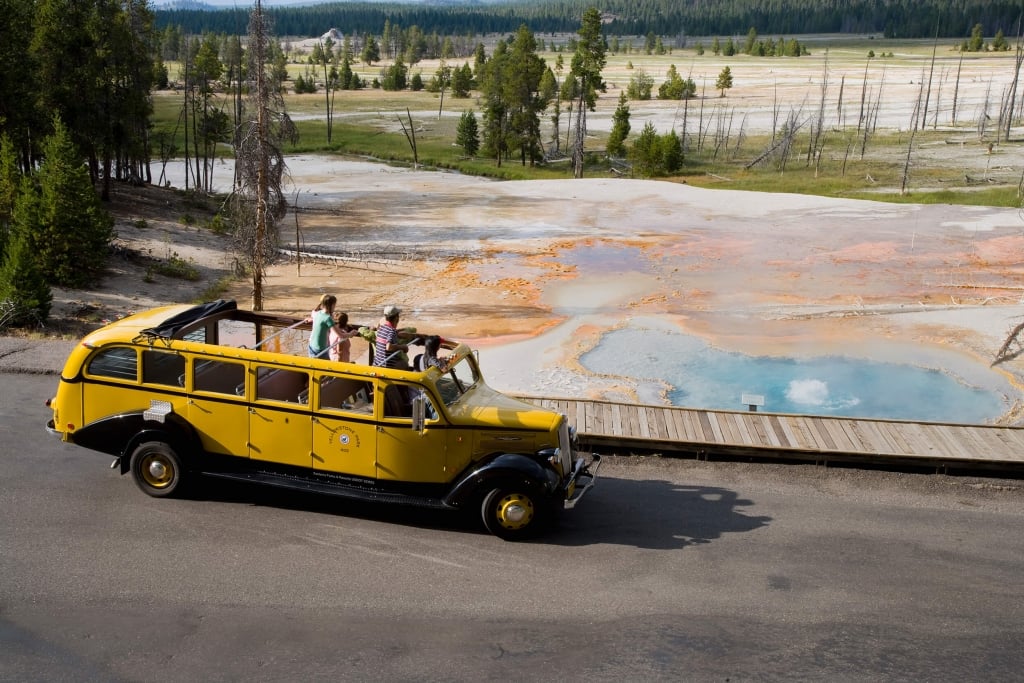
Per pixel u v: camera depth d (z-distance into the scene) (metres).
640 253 40.50
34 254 28.08
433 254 40.88
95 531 9.55
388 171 80.25
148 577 8.66
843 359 24.14
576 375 22.53
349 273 36.62
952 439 13.36
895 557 9.80
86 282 29.19
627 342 25.86
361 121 119.75
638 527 10.35
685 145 97.19
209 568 8.91
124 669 7.22
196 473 10.21
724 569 9.37
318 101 147.12
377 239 45.03
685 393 21.09
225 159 88.06
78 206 28.55
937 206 54.28
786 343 25.73
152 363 10.16
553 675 7.36
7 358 15.46
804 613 8.52
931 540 10.29
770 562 9.57
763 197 59.19
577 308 30.25
